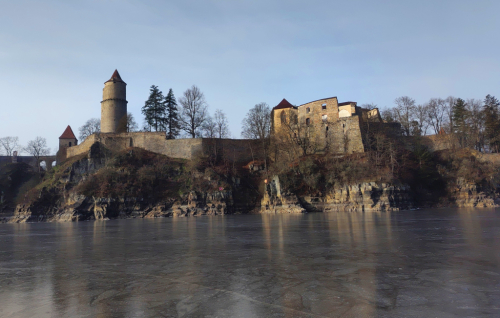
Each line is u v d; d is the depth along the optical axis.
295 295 10.92
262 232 30.44
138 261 17.19
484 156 80.31
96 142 86.19
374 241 22.09
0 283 13.37
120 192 72.38
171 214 71.50
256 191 78.25
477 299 10.15
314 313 9.34
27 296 11.55
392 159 70.12
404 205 66.19
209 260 16.92
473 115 92.88
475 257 16.08
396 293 10.87
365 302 10.10
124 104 99.69
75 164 81.56
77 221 66.75
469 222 34.59
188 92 93.88
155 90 97.50
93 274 14.50
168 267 15.50
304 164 73.25
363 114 89.81
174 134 97.31
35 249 23.11
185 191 74.50
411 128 94.31
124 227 43.06
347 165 70.94
